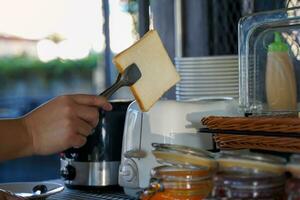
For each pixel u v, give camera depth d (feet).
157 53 3.51
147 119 4.05
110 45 7.55
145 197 3.04
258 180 2.57
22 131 3.51
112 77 7.55
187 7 7.01
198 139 4.01
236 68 5.27
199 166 2.98
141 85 3.44
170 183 2.97
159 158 3.16
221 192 2.63
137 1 6.82
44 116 3.54
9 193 3.73
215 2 6.82
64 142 3.52
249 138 3.53
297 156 2.60
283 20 4.36
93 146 4.62
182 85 5.48
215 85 5.31
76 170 4.69
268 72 4.40
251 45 4.46
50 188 4.42
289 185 2.48
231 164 2.67
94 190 4.63
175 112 4.00
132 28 7.54
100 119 4.62
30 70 15.30
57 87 14.88
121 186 4.38
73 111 3.52
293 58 4.44
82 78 14.47
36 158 11.74
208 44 6.87
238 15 6.52
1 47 15.57
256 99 4.40
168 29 7.27
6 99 11.66
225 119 3.62
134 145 4.10
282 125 3.33
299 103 4.43
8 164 11.60
